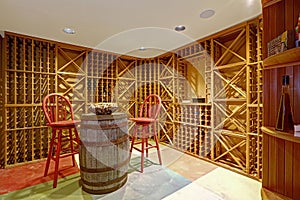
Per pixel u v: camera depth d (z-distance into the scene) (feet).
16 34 8.87
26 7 6.43
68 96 10.91
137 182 7.14
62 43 10.30
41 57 9.79
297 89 3.69
